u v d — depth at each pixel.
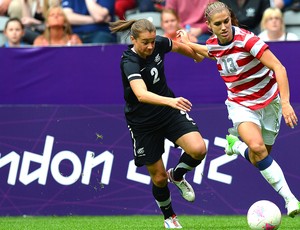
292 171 27.22
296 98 27.72
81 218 27.20
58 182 28.14
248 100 21.06
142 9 36.16
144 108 21.95
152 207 27.75
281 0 35.00
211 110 27.58
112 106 28.00
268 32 32.62
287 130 27.28
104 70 28.67
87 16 34.94
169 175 23.34
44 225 24.78
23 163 28.31
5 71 28.91
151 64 21.58
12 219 27.17
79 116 28.14
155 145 22.31
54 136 28.20
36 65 28.88
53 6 35.00
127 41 34.16
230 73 21.05
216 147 27.50
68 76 28.81
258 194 27.27
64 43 33.78
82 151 28.08
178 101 19.58
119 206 27.91
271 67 20.08
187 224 24.36
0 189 28.36
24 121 28.33
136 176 27.84
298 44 27.55
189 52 22.78
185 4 34.22
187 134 21.81
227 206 27.41
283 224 24.05
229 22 20.27
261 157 20.53
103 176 28.00
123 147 27.92
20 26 34.03
